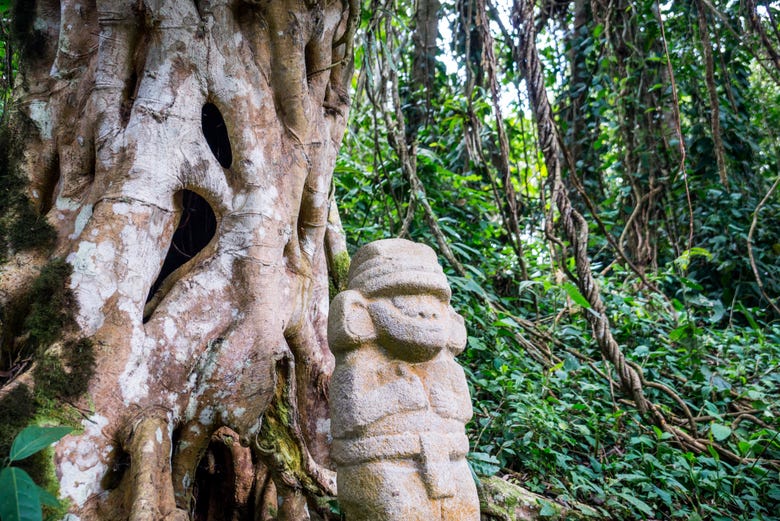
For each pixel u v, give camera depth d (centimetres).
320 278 425
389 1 596
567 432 511
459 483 309
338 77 448
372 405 305
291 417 354
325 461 408
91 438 284
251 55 368
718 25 868
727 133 910
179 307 326
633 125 883
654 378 601
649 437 514
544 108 547
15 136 357
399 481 295
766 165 1034
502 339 599
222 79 356
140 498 267
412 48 991
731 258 831
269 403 343
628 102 881
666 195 898
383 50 648
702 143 889
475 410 512
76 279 305
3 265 321
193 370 321
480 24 615
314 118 398
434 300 331
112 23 349
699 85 923
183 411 318
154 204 327
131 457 284
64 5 364
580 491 455
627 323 679
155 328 317
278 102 379
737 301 831
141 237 321
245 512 389
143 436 289
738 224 855
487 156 929
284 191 370
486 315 597
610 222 916
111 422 291
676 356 640
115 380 296
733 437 520
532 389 532
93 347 297
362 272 340
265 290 346
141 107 337
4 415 271
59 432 233
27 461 268
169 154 336
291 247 379
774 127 1049
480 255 725
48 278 304
